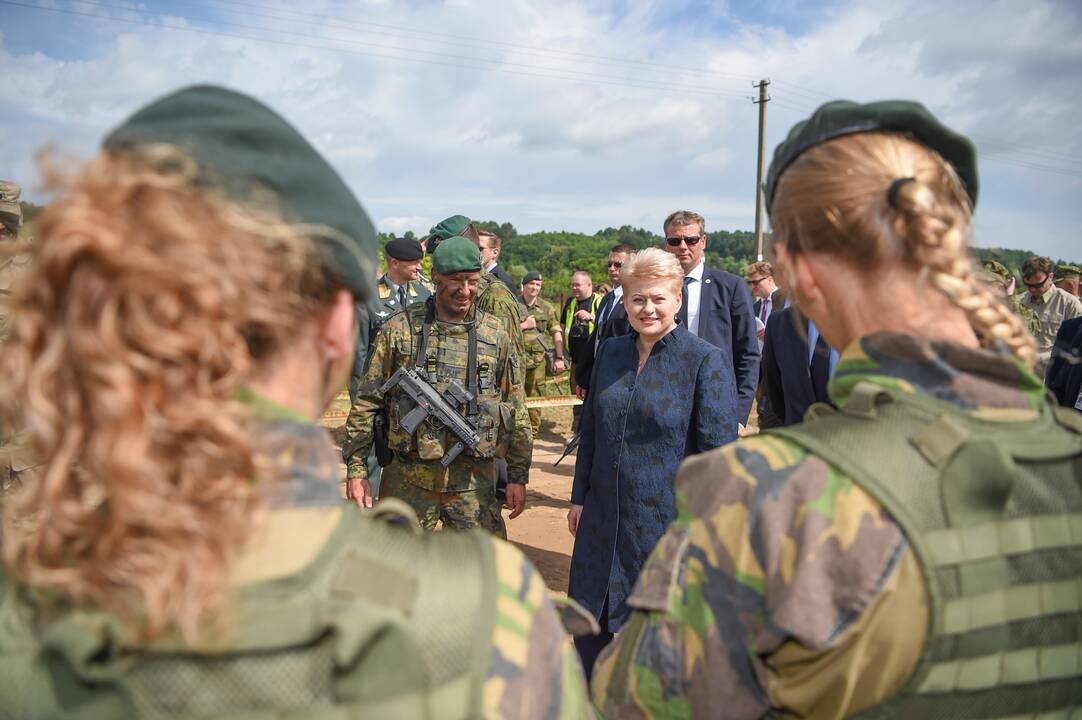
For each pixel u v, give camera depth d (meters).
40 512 0.60
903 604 0.74
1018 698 0.79
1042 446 0.82
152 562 0.53
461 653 0.61
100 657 0.57
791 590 0.77
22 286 0.56
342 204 0.67
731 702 0.84
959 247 0.83
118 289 0.53
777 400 3.81
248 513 0.58
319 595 0.59
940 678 0.75
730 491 0.85
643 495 2.80
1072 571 0.79
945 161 0.94
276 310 0.61
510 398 3.80
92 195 0.55
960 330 0.90
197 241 0.55
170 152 0.58
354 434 3.71
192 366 0.55
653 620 0.90
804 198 0.91
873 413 0.83
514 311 6.34
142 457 0.52
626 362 2.99
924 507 0.76
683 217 4.94
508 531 5.77
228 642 0.56
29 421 0.56
